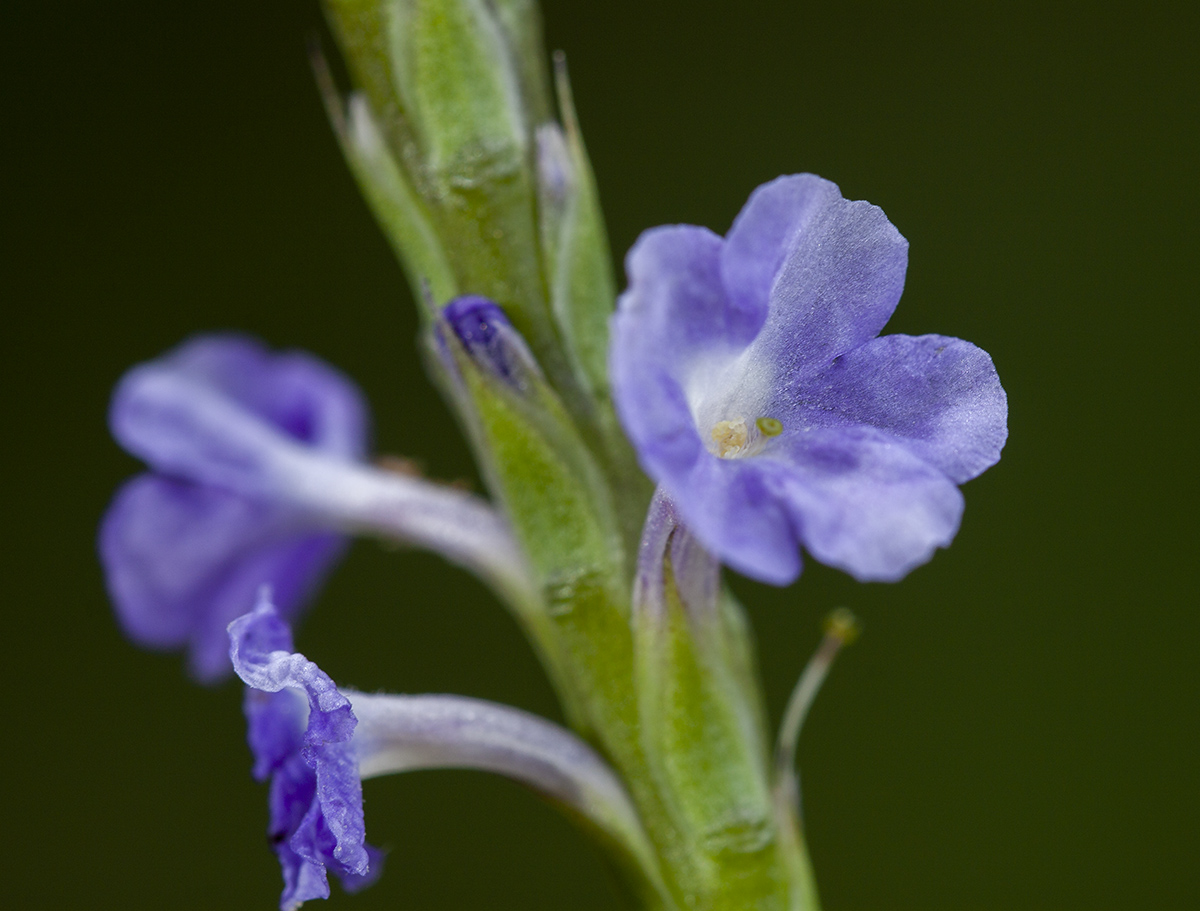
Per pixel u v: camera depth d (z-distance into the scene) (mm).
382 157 102
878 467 92
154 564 112
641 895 99
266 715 96
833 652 100
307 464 111
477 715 100
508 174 100
